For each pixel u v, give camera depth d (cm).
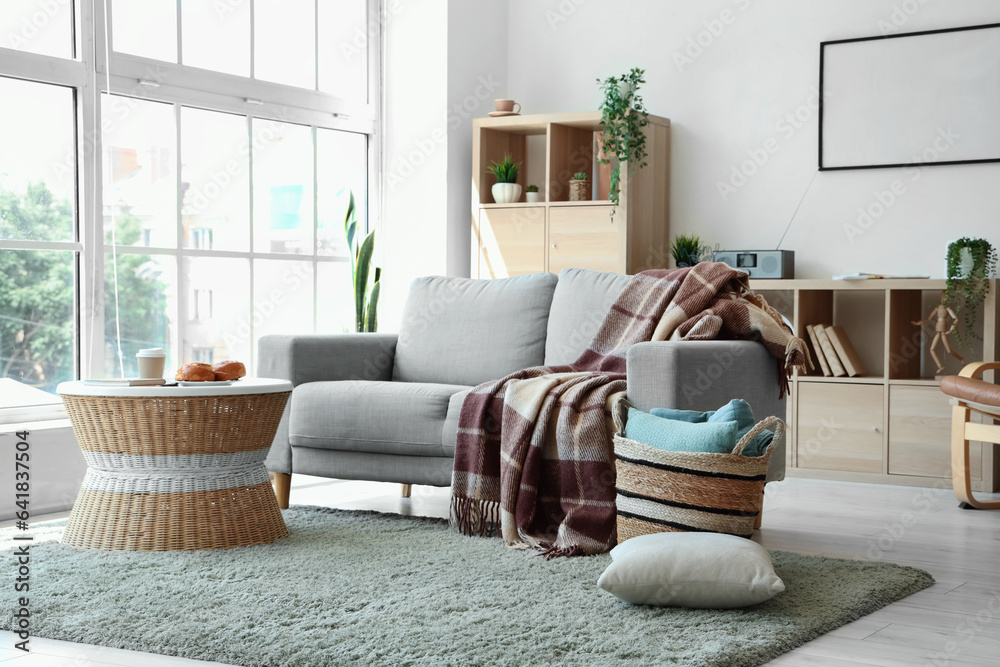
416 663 191
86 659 199
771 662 199
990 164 444
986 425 368
